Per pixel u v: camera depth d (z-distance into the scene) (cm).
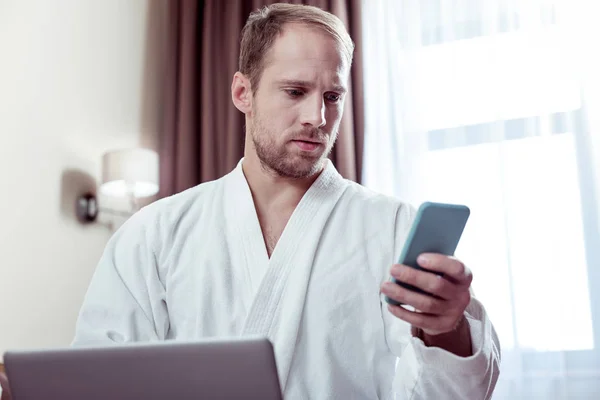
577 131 299
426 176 316
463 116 316
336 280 125
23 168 277
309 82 123
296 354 121
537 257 295
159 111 354
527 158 303
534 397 287
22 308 270
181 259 132
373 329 124
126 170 298
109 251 135
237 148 334
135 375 81
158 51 358
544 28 310
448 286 93
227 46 348
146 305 130
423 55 327
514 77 311
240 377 79
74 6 310
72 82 305
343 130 316
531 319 292
